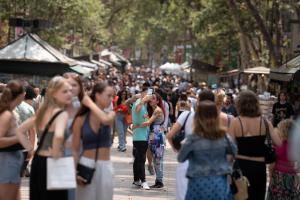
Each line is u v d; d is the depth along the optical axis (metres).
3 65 52.69
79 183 16.12
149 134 27.94
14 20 61.31
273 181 19.52
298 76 48.44
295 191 19.28
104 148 16.36
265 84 70.06
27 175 28.33
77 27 99.50
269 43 61.91
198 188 15.87
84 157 16.19
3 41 80.00
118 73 135.25
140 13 156.50
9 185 17.38
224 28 82.75
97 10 104.19
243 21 72.81
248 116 17.89
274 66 62.12
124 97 46.75
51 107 15.78
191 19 88.19
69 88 15.80
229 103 33.06
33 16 76.19
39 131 15.95
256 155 17.84
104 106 16.98
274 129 18.23
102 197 16.38
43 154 15.70
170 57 188.12
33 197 15.88
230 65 102.94
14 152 17.44
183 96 31.09
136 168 27.94
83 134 16.16
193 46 122.19
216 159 15.95
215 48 104.38
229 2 71.81
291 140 9.78
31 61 51.97
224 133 15.99
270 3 68.62
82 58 109.44
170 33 177.25
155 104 28.44
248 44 77.19
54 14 79.75
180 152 16.02
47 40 80.12
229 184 16.72
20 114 22.55
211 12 79.62
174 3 90.75
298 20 59.69
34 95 24.39
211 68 104.69
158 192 27.08
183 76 144.62
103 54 156.25
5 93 17.36
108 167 16.42
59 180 15.13
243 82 92.75
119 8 158.88
